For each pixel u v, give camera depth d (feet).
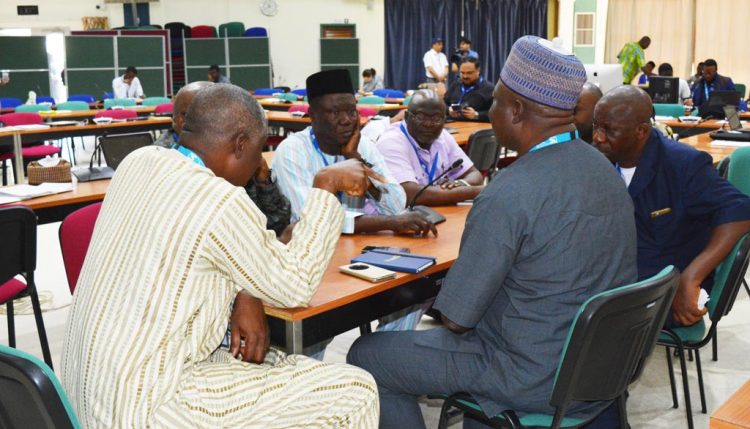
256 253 4.79
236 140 5.14
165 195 4.65
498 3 51.67
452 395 6.04
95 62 43.01
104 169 12.66
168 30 45.16
